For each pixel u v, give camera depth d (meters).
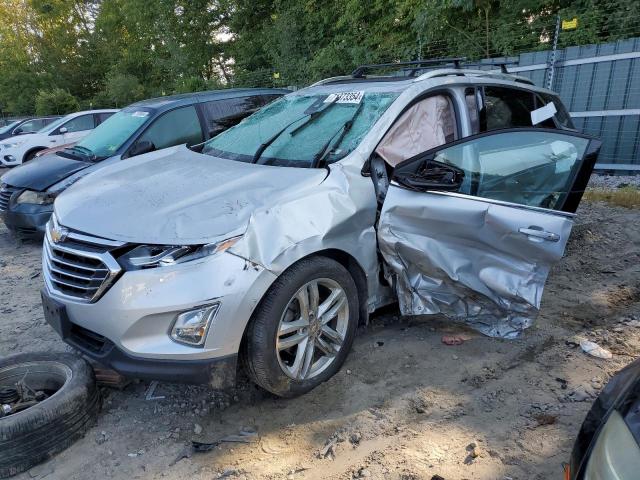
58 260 2.96
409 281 3.48
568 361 3.42
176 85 21.23
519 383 3.19
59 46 32.34
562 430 2.76
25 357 3.13
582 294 4.45
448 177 3.22
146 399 3.21
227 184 3.23
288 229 2.90
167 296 2.64
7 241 7.16
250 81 18.22
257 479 2.53
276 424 2.93
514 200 3.50
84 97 33.22
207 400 3.18
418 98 3.79
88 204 3.16
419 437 2.75
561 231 3.31
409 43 12.73
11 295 5.06
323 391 3.19
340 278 3.18
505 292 3.40
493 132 3.52
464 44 11.47
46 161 6.98
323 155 3.52
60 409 2.71
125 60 27.03
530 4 10.32
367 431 2.81
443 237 3.38
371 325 4.01
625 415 1.73
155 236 2.74
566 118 5.39
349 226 3.21
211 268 2.67
